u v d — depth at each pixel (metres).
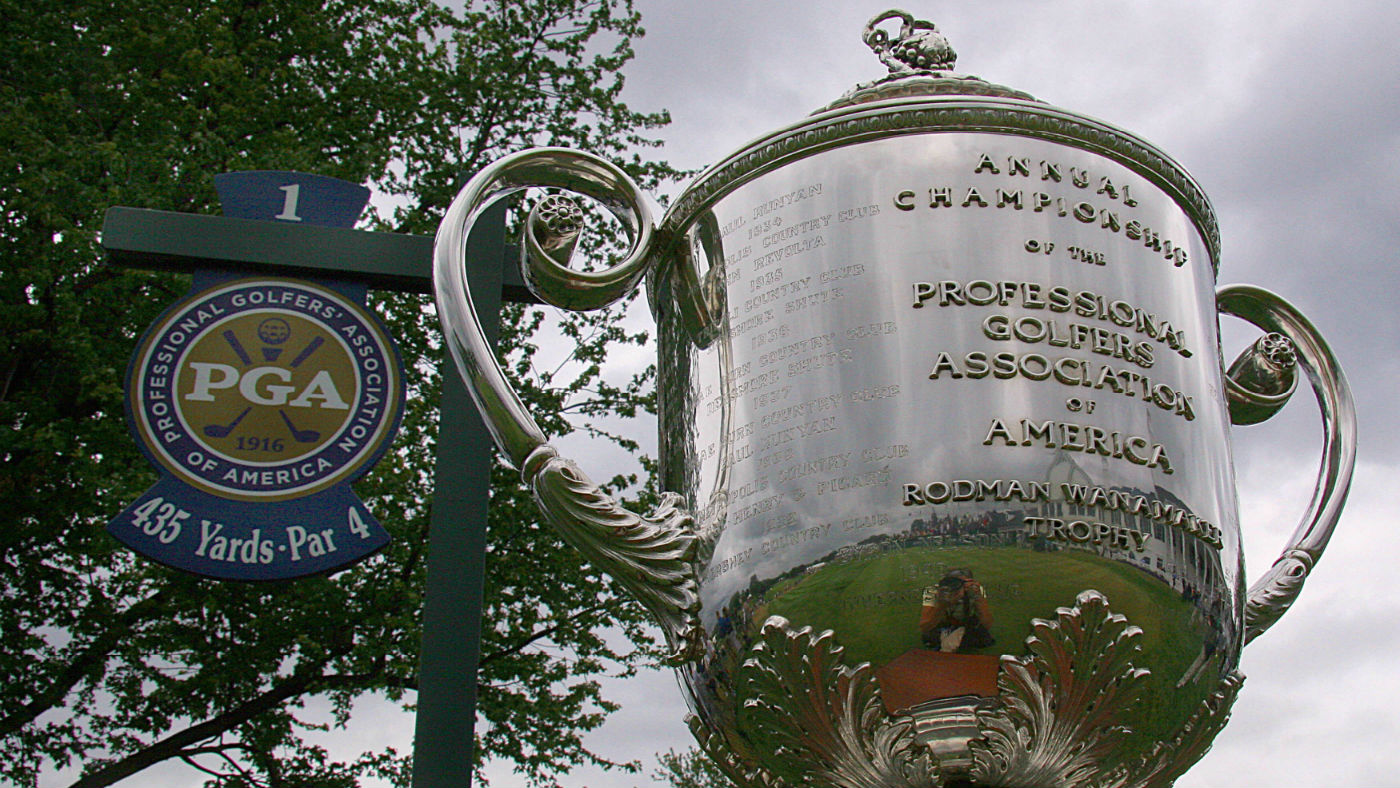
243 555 2.35
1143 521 1.04
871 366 1.08
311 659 8.38
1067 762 1.04
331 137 9.79
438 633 2.02
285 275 2.51
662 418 1.34
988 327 1.08
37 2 8.14
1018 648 1.00
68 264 6.91
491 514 8.95
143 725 8.34
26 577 7.95
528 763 8.79
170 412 2.41
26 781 8.18
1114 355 1.09
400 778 8.72
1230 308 1.57
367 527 2.39
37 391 7.80
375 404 2.47
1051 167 1.17
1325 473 1.49
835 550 1.03
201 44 8.88
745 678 1.09
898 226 1.13
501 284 2.26
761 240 1.21
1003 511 1.01
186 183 7.23
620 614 9.29
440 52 10.44
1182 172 1.25
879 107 1.20
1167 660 1.05
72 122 7.62
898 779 1.05
